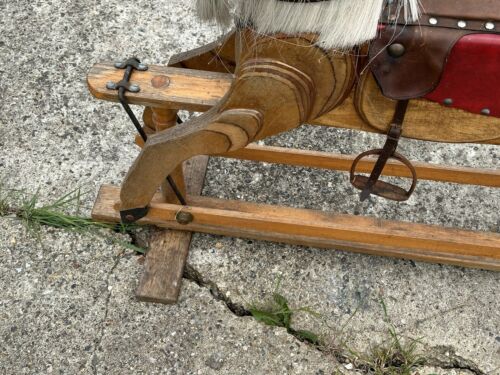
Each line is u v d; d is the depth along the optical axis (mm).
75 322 1288
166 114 1115
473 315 1314
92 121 1567
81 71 1653
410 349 1267
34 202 1415
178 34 1730
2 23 1723
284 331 1288
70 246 1381
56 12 1749
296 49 842
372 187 1098
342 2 769
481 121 941
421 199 1470
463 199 1473
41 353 1252
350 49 834
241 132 996
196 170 1472
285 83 884
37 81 1627
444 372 1254
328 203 1463
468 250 1312
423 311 1318
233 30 1054
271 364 1252
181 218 1316
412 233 1292
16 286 1324
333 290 1340
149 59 1688
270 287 1342
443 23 815
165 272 1327
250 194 1472
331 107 951
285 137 1565
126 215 1283
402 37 817
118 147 1532
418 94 869
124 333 1279
